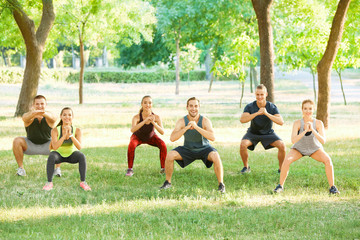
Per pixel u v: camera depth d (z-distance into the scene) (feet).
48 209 19.71
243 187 23.98
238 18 108.06
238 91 139.64
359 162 31.45
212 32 121.90
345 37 70.08
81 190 23.67
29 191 23.20
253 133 28.76
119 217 18.28
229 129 52.24
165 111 73.87
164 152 28.48
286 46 74.95
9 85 140.05
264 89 28.04
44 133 26.86
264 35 48.57
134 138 28.63
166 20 118.11
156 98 110.22
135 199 21.74
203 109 79.20
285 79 187.93
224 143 41.83
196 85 172.14
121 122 58.44
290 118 63.41
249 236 15.80
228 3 105.91
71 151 24.47
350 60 75.87
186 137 24.26
